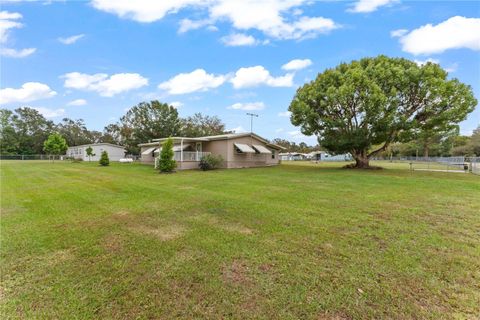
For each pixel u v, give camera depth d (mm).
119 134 54094
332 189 9969
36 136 59906
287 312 2398
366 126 19703
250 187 10594
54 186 11047
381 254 3709
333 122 20094
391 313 2373
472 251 3807
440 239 4316
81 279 3039
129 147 48250
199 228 5000
